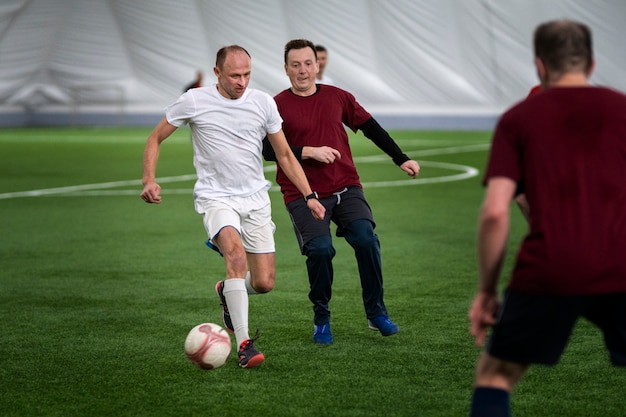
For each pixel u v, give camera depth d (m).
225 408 5.50
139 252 11.24
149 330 7.49
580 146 3.91
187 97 6.59
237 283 6.39
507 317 4.01
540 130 3.93
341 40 42.31
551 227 3.89
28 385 5.99
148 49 44.09
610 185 3.91
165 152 29.16
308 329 7.51
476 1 40.22
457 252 11.11
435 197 16.94
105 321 7.81
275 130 6.71
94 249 11.46
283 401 5.63
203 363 5.96
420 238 12.17
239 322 6.34
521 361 4.05
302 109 7.21
